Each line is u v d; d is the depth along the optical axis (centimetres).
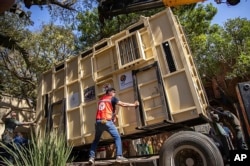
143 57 534
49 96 733
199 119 489
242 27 1405
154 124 502
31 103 1631
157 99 512
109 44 620
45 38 1565
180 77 496
